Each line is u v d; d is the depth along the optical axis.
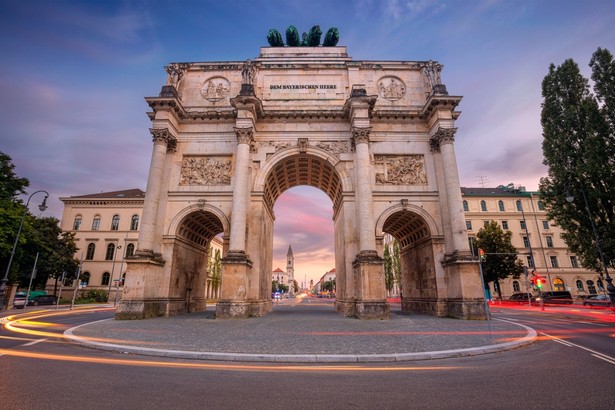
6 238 35.31
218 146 27.75
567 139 29.33
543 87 31.80
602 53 28.81
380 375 7.79
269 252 31.14
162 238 25.41
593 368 8.27
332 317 23.34
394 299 73.00
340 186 28.41
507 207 67.94
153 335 13.52
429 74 29.11
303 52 32.28
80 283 57.47
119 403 5.67
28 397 5.87
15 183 38.03
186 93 29.70
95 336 13.07
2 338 12.88
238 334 13.91
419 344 11.45
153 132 25.94
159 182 25.33
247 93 26.44
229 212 26.05
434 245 25.52
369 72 30.20
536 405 5.65
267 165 27.34
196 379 7.37
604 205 26.98
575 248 29.06
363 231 23.98
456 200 24.83
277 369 8.40
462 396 6.19
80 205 66.06
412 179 27.23
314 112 27.89
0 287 30.02
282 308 39.44
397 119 28.45
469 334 13.91
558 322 20.30
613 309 27.00
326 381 7.28
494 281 52.50
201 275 31.62
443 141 26.11
